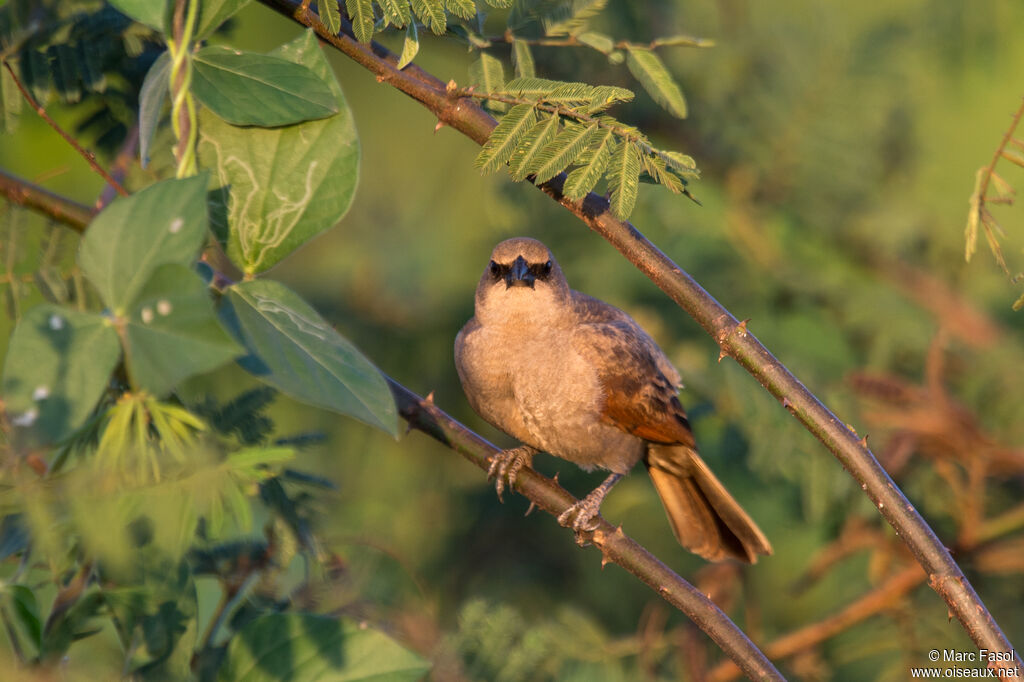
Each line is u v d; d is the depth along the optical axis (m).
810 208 12.61
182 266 4.15
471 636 7.77
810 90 12.45
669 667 10.48
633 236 6.55
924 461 11.38
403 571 7.21
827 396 11.32
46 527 4.46
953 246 12.60
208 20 5.50
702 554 10.68
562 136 6.20
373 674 5.33
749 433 11.21
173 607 5.39
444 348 13.48
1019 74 12.87
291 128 5.51
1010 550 11.02
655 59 7.58
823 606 12.67
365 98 14.61
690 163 6.18
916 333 12.12
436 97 6.36
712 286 12.48
